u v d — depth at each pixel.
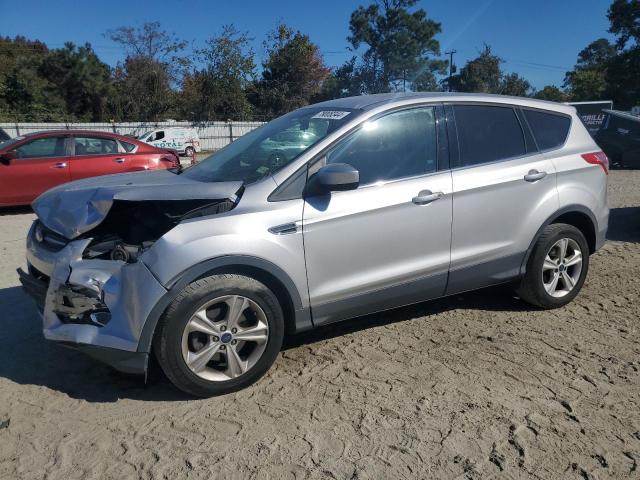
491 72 55.22
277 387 3.57
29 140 9.89
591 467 2.77
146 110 44.03
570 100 64.31
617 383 3.54
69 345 3.32
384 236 3.83
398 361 3.89
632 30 47.56
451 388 3.51
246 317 3.51
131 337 3.21
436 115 4.18
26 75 43.75
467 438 3.01
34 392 3.54
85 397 3.48
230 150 4.53
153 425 3.17
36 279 3.74
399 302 4.04
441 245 4.07
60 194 3.84
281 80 48.03
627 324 4.47
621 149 15.64
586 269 4.85
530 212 4.44
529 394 3.43
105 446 2.98
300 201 3.60
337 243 3.68
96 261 3.35
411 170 4.00
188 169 4.55
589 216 4.77
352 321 4.62
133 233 3.65
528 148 4.55
